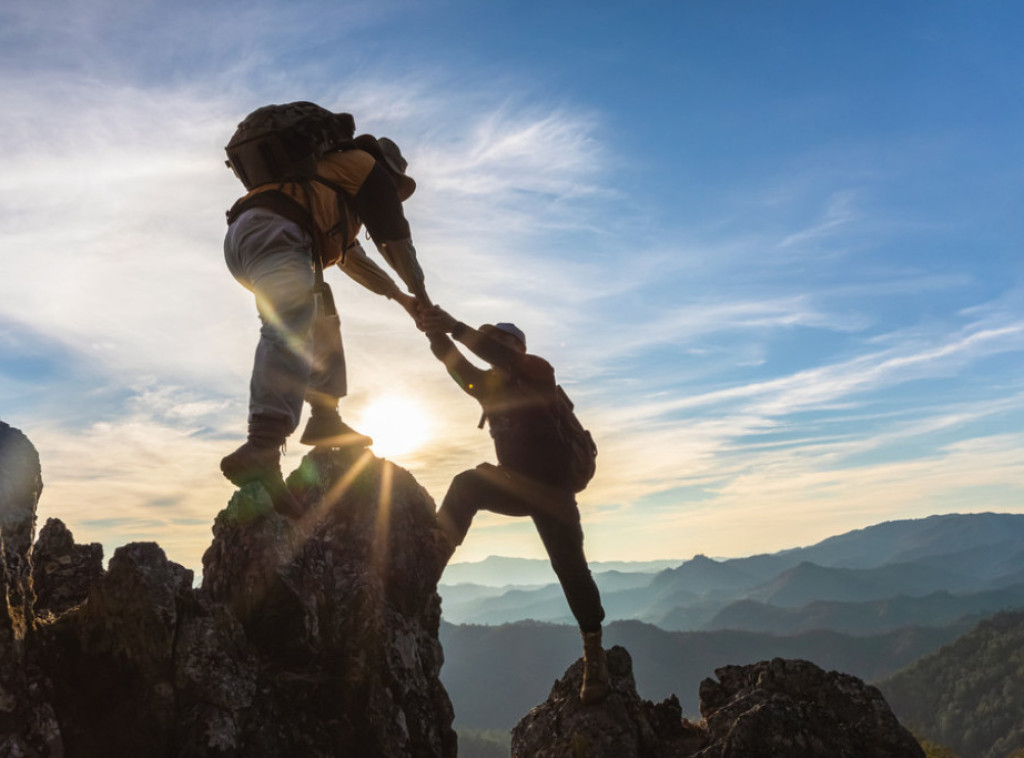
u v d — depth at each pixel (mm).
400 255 3496
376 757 3469
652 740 4121
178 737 3039
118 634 3115
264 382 2902
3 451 3311
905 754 3775
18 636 2941
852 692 4062
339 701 3494
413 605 3957
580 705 4152
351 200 3291
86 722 3070
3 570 2967
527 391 3746
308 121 3148
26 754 2773
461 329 3664
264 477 2867
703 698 4516
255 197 3141
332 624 3668
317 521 3979
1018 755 71250
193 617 3242
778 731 3781
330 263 3348
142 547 3258
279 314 2971
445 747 3816
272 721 3264
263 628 3506
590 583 4012
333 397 4129
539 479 3727
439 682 3998
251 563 3557
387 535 4004
